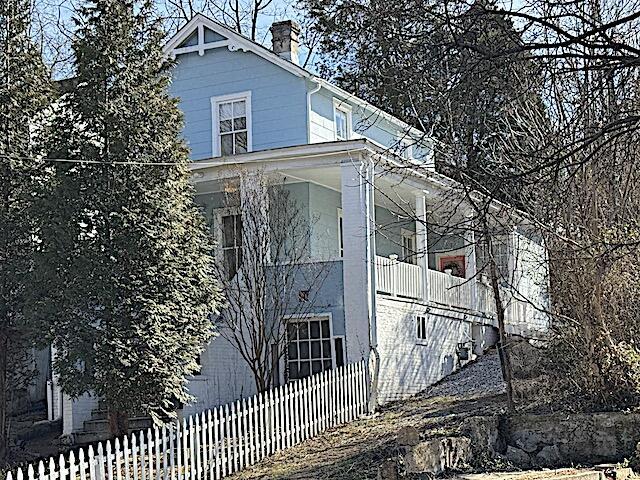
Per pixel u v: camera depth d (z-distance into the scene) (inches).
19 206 645.9
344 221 761.0
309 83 888.3
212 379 770.8
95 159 609.0
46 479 445.4
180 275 623.8
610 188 551.8
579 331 579.5
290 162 781.9
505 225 602.5
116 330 592.7
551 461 552.1
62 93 631.8
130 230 602.9
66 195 605.3
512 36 319.9
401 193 901.8
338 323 770.2
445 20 325.1
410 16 341.1
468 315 946.1
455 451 515.2
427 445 491.8
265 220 758.5
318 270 778.8
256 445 583.2
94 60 616.7
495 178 440.1
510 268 860.0
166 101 634.8
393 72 425.1
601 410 570.9
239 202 774.5
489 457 538.0
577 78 438.0
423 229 855.1
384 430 619.2
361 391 708.0
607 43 312.7
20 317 644.1
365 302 748.0
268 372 735.1
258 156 784.3
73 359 592.4
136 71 626.2
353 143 756.0
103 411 748.0
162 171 620.4
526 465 540.1
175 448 546.9
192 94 926.4
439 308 886.4
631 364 569.0
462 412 644.1
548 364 629.3
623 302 587.2
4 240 643.5
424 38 338.6
